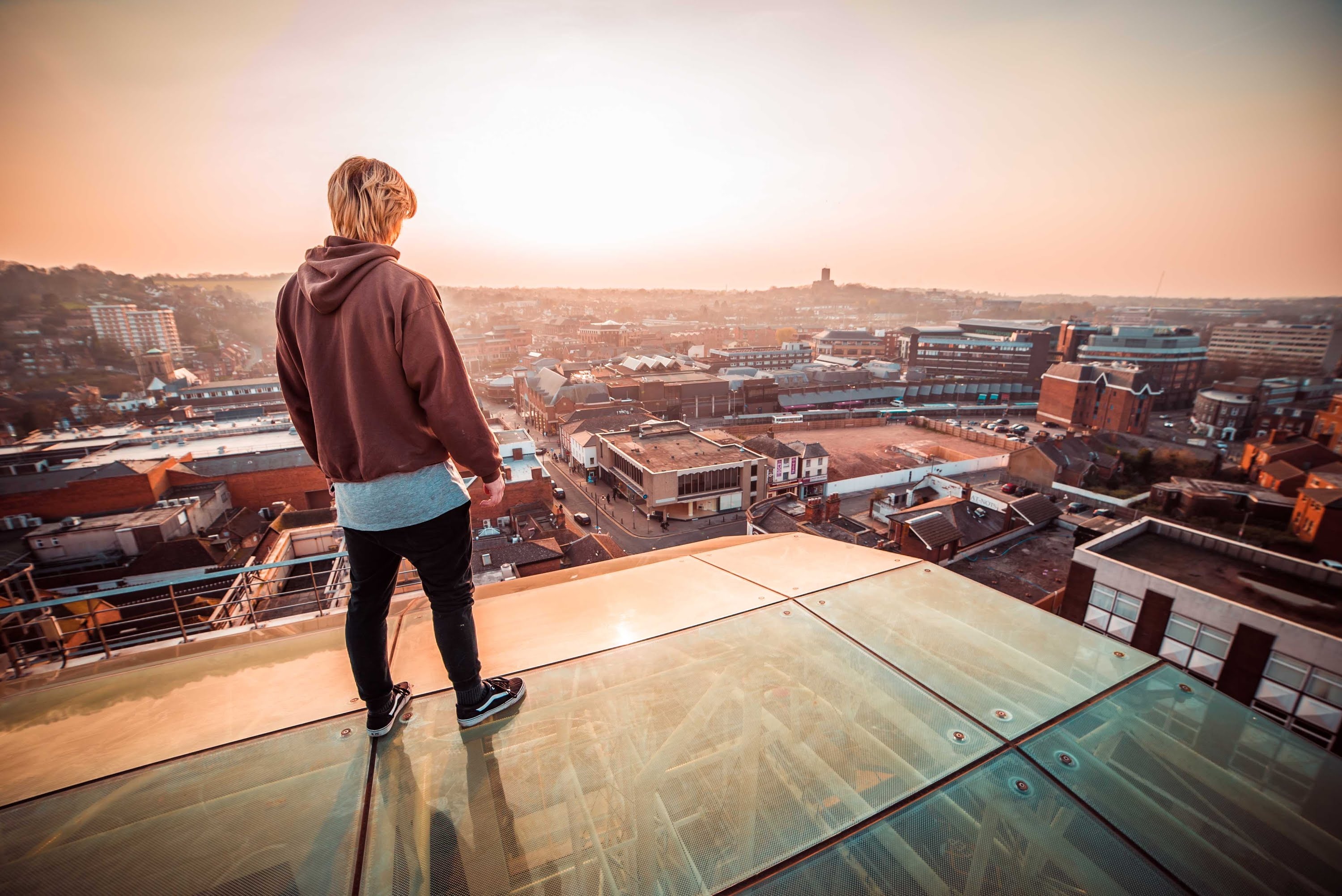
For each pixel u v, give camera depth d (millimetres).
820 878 1294
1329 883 1291
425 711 1933
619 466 57375
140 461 45875
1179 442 78875
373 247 1658
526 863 1354
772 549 3420
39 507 37812
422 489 1691
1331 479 49781
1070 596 19312
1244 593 16750
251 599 3418
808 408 107312
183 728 1872
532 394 101750
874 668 2123
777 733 1774
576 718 1866
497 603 2697
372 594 1795
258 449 51875
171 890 1295
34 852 1400
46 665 3264
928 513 39250
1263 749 1697
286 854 1387
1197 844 1377
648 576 3000
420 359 1580
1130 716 1848
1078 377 91438
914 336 138125
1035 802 1504
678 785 1575
